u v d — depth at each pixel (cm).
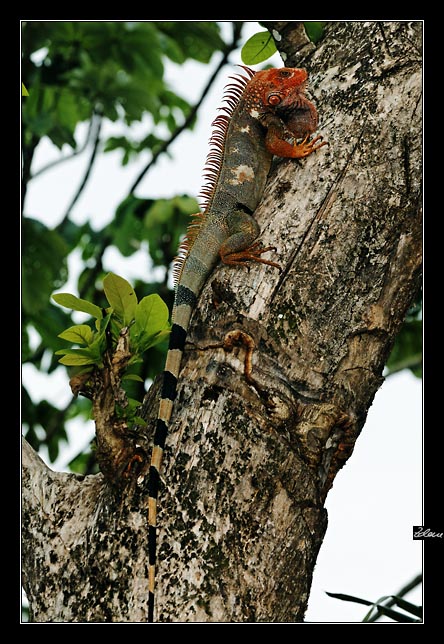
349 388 461
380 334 477
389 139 507
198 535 413
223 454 428
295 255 477
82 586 426
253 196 645
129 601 409
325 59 578
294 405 448
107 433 439
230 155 657
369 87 527
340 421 453
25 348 1073
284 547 425
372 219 486
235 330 455
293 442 440
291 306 462
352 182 495
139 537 422
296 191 505
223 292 474
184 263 571
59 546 446
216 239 580
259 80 674
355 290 474
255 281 472
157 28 1186
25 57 1098
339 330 466
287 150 522
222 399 440
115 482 436
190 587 404
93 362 454
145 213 1101
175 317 516
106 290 475
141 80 1234
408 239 493
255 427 433
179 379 461
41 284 1025
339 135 514
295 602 427
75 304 473
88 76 1158
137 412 490
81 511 459
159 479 427
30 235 1033
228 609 403
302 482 436
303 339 457
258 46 679
